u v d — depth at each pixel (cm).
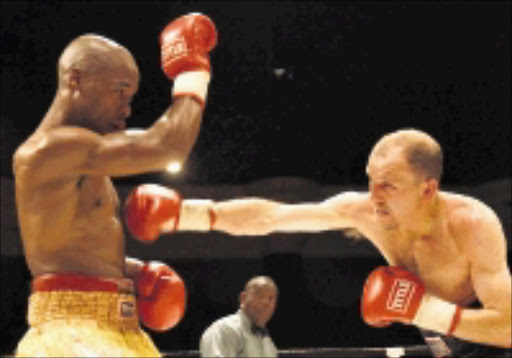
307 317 786
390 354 406
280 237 786
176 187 803
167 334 777
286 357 418
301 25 837
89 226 214
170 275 234
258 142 836
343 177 846
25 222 210
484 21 845
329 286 791
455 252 234
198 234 778
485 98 863
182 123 210
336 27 842
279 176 832
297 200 803
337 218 253
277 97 841
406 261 247
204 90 219
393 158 226
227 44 828
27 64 779
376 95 859
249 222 246
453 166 860
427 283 245
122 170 206
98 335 202
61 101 215
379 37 850
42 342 200
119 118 218
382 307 227
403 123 859
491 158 859
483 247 227
